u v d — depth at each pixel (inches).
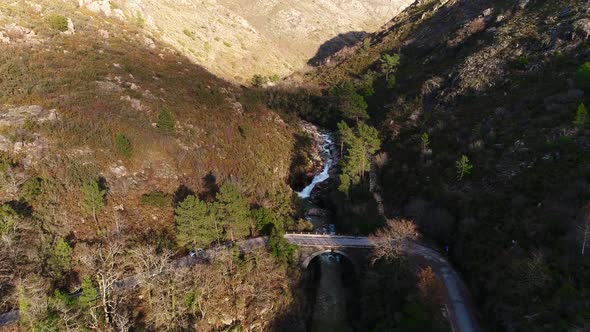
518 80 3203.7
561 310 1534.2
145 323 1811.0
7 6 3575.3
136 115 2881.4
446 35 4909.0
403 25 6373.0
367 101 4485.7
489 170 2527.1
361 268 2356.1
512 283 1798.7
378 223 2598.4
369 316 2043.6
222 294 2058.3
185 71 3902.6
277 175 3309.5
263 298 2106.3
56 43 3356.3
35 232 1877.5
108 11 4372.5
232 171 2977.4
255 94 4446.4
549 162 2269.9
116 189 2386.8
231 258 2151.8
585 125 2349.9
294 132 4082.2
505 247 2006.6
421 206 2559.1
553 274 1686.8
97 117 2689.5
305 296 2290.8
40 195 2047.2
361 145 3004.4
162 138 2812.5
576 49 3061.0
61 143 2369.6
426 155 3031.5
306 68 7032.5
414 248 2333.9
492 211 2242.9
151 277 1894.7
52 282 1774.1
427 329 1774.1
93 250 1967.3
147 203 2405.3
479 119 3083.2
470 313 1875.0
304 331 2122.3
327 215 3019.2
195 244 2236.7
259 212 2502.5
